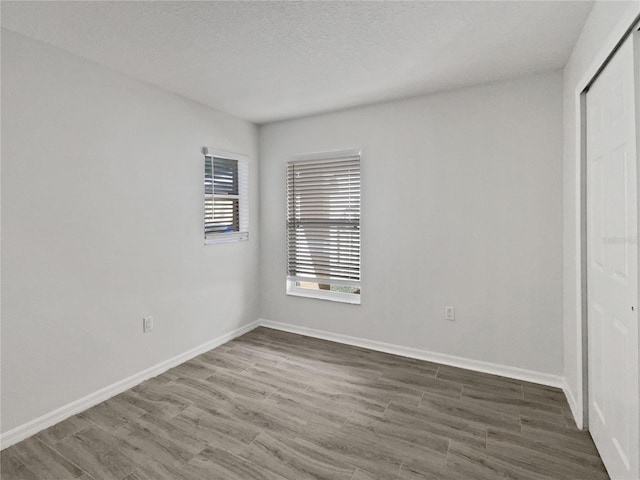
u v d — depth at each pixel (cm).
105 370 252
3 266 198
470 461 184
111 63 243
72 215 230
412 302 320
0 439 197
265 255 406
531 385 266
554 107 258
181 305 312
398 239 323
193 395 255
